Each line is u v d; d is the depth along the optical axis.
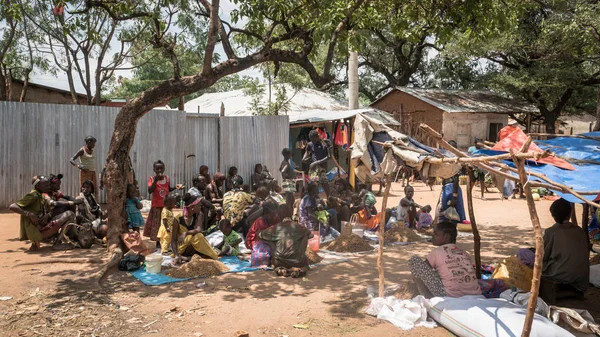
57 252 7.88
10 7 10.06
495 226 10.73
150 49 21.41
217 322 5.07
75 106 12.20
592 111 27.62
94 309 5.41
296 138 16.94
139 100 7.94
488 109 22.67
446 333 4.80
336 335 4.76
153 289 6.18
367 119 5.47
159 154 13.26
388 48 29.53
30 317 5.12
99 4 9.02
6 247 8.16
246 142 14.73
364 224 9.84
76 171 12.31
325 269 7.16
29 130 11.75
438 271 5.40
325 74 9.41
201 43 15.88
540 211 12.77
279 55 8.91
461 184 18.06
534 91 24.33
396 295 5.66
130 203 8.72
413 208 10.02
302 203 9.02
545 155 3.55
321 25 8.02
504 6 10.77
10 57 17.66
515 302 5.06
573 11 16.36
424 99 22.75
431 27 10.34
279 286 6.33
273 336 4.73
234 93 23.50
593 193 3.87
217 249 7.77
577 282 5.66
